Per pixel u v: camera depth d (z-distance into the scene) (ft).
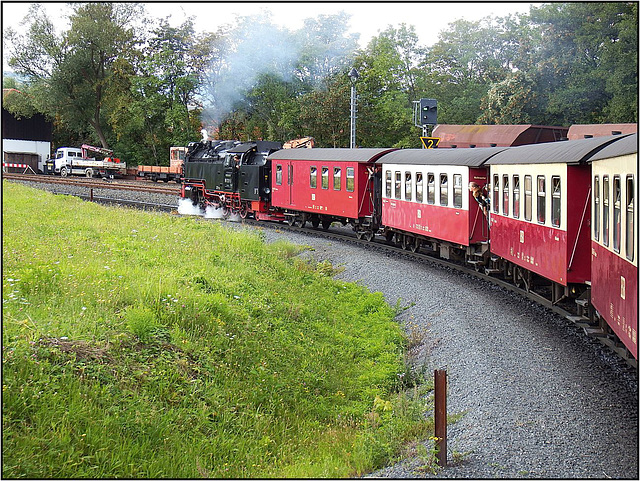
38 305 37.06
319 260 73.92
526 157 49.29
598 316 39.73
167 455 26.96
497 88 139.95
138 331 35.09
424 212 71.61
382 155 84.94
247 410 32.37
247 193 110.83
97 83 218.38
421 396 35.04
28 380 27.61
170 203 129.18
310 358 41.06
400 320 50.11
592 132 78.43
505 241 55.31
